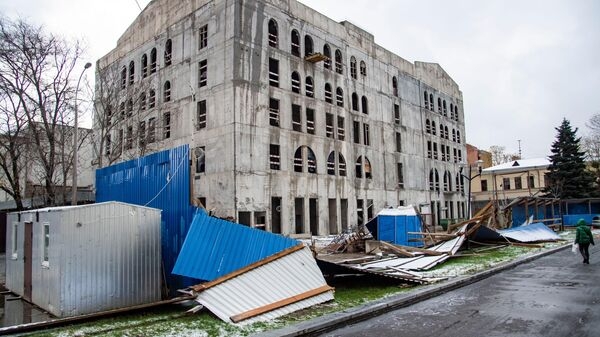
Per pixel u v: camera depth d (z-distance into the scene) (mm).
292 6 35562
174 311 10109
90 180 43188
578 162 52594
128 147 37250
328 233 35000
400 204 45719
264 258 10766
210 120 31578
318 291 10852
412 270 15602
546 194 54000
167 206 12531
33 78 25125
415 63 53500
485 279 14508
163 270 12234
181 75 35000
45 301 11148
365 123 42312
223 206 29344
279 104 33125
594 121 58438
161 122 36188
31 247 12508
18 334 8281
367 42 44531
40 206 29672
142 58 40188
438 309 10125
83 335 8070
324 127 36750
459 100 63031
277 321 9047
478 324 8562
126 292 11016
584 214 45594
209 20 32938
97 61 47406
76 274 10281
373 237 26156
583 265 17047
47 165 24906
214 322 8820
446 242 21078
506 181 67312
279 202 32375
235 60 30391
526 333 7797
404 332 8188
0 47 23703
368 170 42031
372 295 11617
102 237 10766
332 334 8281
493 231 23906
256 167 30391
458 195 58375
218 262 10023
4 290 14320
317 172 35125
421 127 52062
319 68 37156
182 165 12109
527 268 16812
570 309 9594
